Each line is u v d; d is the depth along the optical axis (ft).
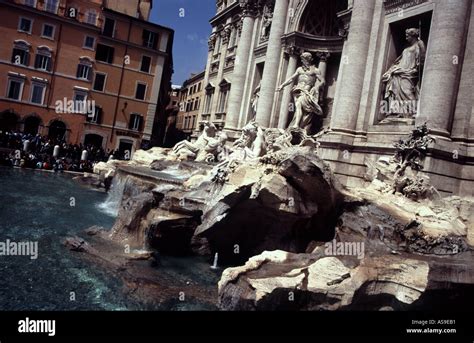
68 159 116.16
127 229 52.01
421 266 33.37
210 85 153.17
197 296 37.32
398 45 68.08
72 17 139.85
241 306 32.48
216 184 51.55
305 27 94.22
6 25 129.29
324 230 48.26
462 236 42.55
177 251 51.88
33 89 136.56
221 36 151.94
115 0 160.56
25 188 77.15
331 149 68.90
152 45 158.61
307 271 34.09
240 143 72.43
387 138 62.80
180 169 84.99
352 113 68.59
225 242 50.80
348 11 75.41
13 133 116.98
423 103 55.42
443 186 52.29
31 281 35.60
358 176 65.92
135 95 156.97
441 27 54.75
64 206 68.74
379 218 42.88
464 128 53.72
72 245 45.60
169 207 52.75
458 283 33.27
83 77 144.87
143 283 38.42
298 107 85.10
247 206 47.52
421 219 43.68
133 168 82.48
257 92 114.01
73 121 145.28
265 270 35.55
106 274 39.58
